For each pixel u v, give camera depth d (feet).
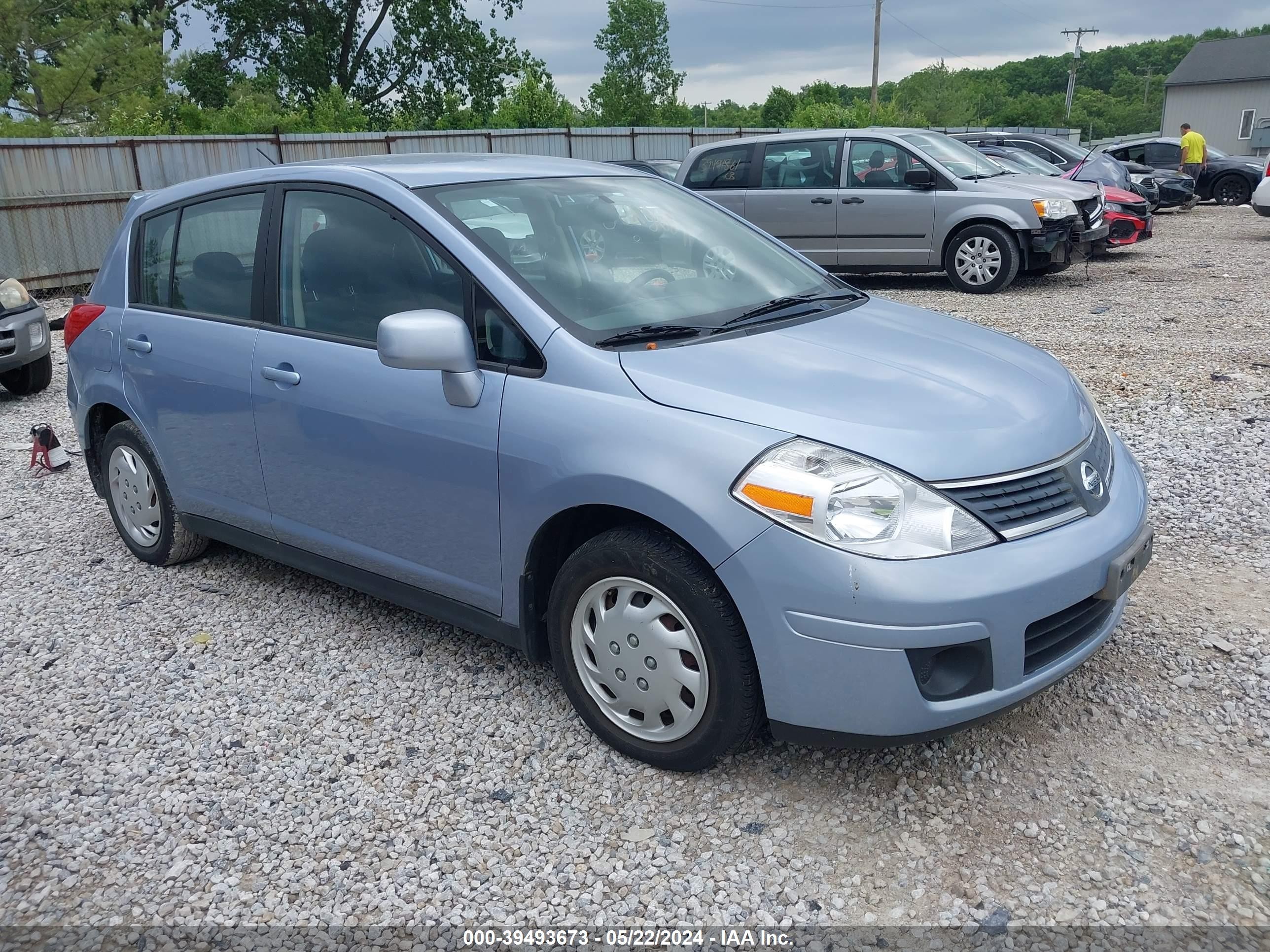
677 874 8.18
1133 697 10.43
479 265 10.07
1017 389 9.56
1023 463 8.55
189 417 12.98
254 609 13.39
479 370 9.89
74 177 49.03
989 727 10.00
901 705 7.97
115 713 10.94
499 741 10.11
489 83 128.88
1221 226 57.82
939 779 9.22
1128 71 433.48
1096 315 30.83
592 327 9.74
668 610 8.87
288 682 11.45
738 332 10.19
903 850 8.32
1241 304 31.63
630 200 12.35
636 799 9.11
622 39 192.85
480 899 8.00
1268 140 143.02
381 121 122.01
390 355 9.41
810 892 7.91
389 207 10.89
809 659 8.07
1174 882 7.85
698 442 8.45
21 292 26.55
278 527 12.38
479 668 11.59
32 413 25.09
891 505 7.95
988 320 30.71
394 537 10.97
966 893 7.82
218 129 75.05
